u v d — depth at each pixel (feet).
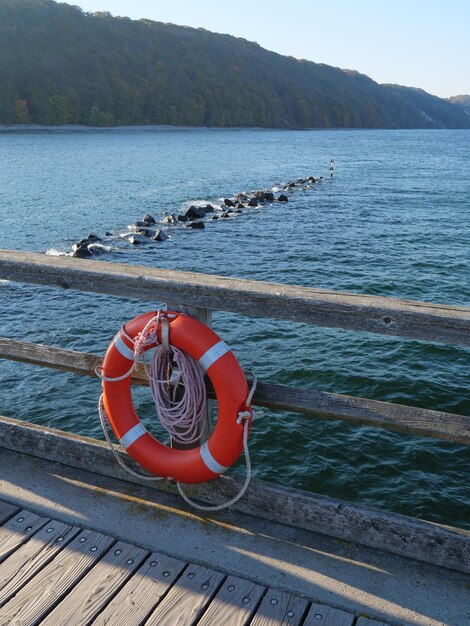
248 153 229.86
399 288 50.42
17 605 7.45
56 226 76.69
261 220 82.43
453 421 7.53
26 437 10.40
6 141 266.16
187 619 7.25
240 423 8.05
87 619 7.25
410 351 34.19
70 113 383.04
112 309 42.88
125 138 319.68
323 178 144.25
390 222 82.84
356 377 31.22
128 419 8.93
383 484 22.36
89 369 9.42
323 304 7.54
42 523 8.95
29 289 47.01
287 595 7.66
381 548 8.30
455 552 7.86
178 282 8.21
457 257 61.21
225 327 38.45
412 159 223.92
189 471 8.54
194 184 125.80
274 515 8.83
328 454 24.18
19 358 9.93
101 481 9.84
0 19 389.39
